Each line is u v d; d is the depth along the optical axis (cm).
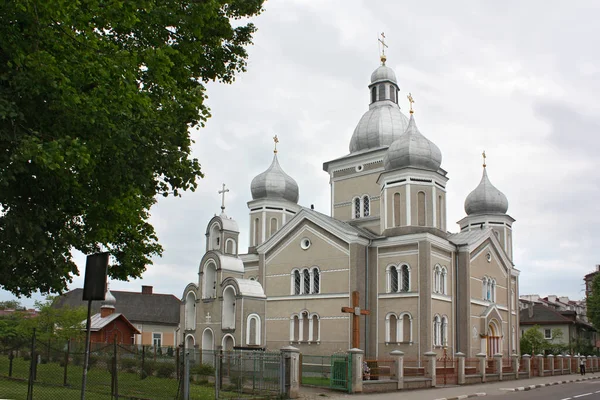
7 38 1313
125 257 2423
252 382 2650
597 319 7538
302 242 4550
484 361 3888
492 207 5881
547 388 3500
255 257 5219
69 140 1382
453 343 4325
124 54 1544
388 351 4122
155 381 2858
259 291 4216
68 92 1380
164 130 1742
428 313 3997
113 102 1520
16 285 1789
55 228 1722
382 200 4494
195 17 1909
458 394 2850
